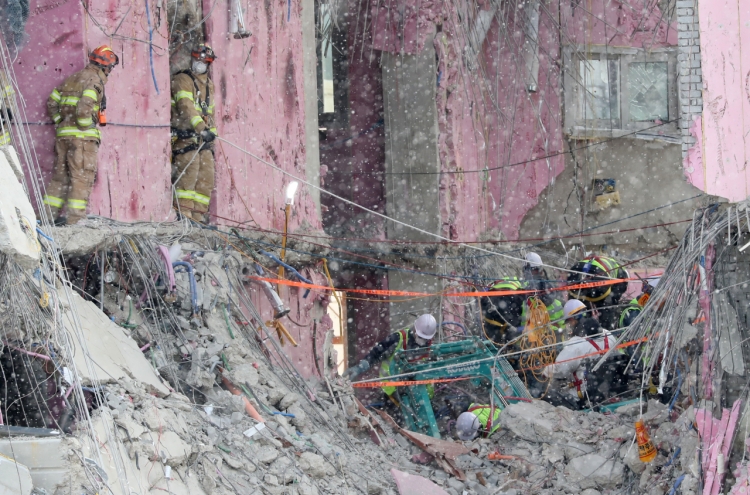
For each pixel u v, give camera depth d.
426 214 33.16
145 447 12.42
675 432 17.55
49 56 17.06
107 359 13.82
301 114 26.70
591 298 25.94
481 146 36.22
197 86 20.72
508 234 38.09
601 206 38.88
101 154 17.59
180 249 18.16
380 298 32.91
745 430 14.27
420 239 33.09
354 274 33.09
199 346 17.61
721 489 14.21
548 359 23.77
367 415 21.44
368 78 34.97
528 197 38.19
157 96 19.48
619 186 39.12
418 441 20.44
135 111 18.73
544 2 37.31
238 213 22.94
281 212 25.30
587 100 38.25
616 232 38.88
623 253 39.47
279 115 25.56
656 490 16.75
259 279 21.20
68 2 17.08
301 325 23.28
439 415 23.61
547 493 18.53
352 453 18.58
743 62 14.60
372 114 34.91
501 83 37.09
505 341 24.92
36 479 10.48
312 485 15.42
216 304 19.23
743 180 14.47
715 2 14.62
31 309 12.28
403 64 33.59
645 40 38.53
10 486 10.02
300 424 18.00
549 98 38.09
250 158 23.72
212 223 21.88
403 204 33.53
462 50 34.34
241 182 23.17
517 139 37.97
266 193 24.52
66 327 13.19
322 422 19.39
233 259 20.77
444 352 23.20
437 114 33.25
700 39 14.61
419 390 22.67
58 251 14.63
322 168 33.44
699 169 14.59
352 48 34.84
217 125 22.14
